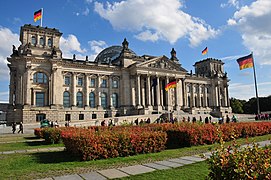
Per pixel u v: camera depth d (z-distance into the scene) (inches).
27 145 1183.6
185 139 962.1
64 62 3422.7
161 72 4116.6
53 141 1226.0
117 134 780.6
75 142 732.7
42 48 3331.7
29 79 3105.3
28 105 3026.6
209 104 5137.8
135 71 3873.0
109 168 587.8
